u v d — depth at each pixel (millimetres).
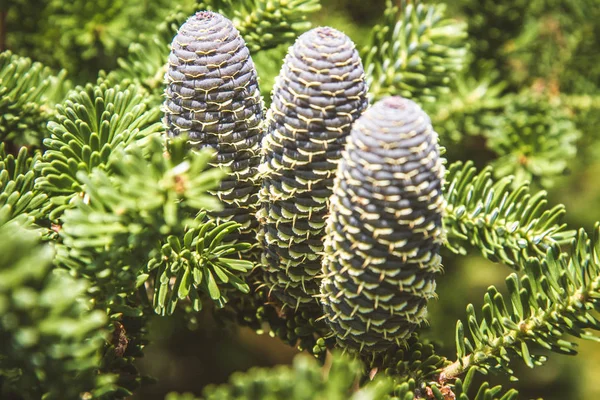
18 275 246
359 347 299
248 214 305
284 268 301
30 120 341
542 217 328
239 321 337
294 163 289
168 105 300
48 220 302
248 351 597
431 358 301
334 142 288
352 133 274
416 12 361
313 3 352
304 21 363
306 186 291
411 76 357
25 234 261
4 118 336
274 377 257
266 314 327
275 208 296
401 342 298
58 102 348
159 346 563
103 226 269
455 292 564
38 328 252
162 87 352
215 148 298
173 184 265
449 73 361
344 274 283
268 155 293
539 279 301
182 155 270
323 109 285
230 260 298
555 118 401
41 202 300
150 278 317
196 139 297
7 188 297
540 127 390
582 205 590
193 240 297
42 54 393
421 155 270
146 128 306
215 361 577
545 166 388
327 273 288
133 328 312
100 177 268
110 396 291
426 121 272
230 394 260
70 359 261
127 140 303
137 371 307
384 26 364
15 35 389
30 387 273
